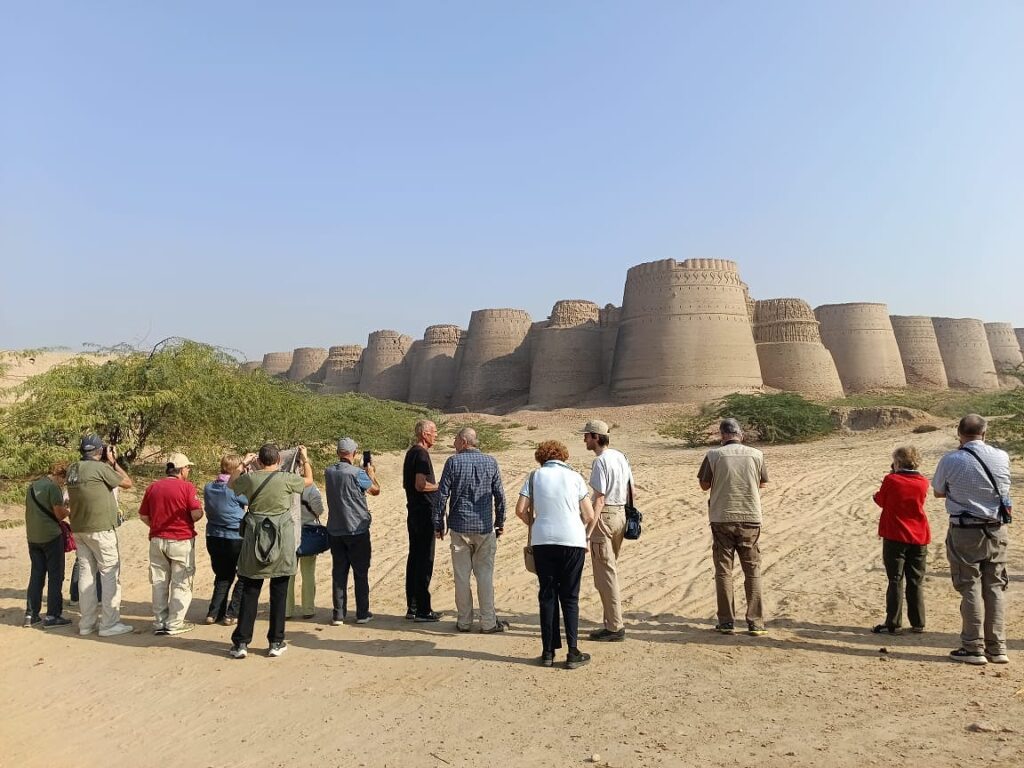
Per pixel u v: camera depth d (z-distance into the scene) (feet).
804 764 11.63
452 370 177.88
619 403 131.64
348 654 18.34
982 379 171.94
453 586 25.35
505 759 12.39
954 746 12.02
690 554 27.91
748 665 16.40
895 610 18.37
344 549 21.27
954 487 16.60
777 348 136.46
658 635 18.95
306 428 54.29
